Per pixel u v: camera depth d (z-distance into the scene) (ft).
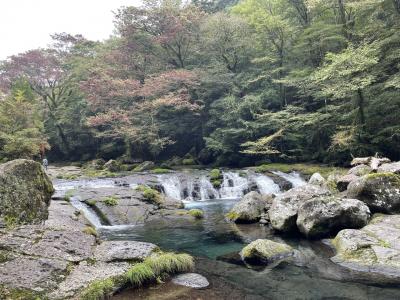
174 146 123.95
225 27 101.91
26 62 128.47
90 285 19.61
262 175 74.54
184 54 116.57
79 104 127.65
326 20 96.63
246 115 98.89
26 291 18.29
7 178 28.07
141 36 113.60
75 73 129.90
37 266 21.15
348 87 68.64
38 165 31.37
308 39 92.17
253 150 91.50
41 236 25.85
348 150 80.84
